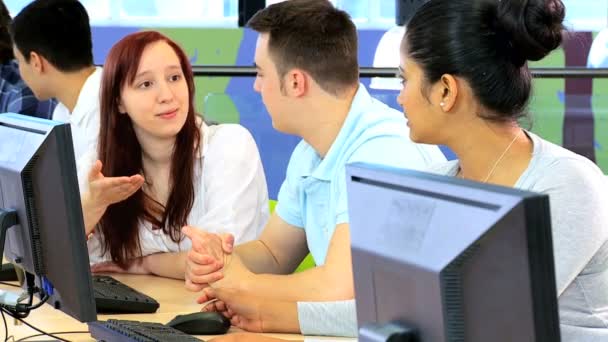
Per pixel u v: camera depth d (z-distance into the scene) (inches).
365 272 59.3
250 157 132.2
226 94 197.8
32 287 92.0
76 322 101.8
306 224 115.2
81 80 157.5
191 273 104.4
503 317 49.4
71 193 80.7
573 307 80.7
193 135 127.0
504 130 81.0
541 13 76.9
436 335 52.9
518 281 48.2
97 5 243.6
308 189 111.7
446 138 81.8
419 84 80.3
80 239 81.6
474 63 77.9
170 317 104.1
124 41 124.7
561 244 77.5
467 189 51.2
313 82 106.2
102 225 126.6
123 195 118.0
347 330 95.7
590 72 221.3
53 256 85.0
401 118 109.6
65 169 80.4
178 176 126.1
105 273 128.3
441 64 78.7
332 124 107.8
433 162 106.7
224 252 104.4
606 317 80.4
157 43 124.1
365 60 247.8
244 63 245.1
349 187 61.3
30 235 87.4
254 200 131.7
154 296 114.5
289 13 106.7
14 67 184.4
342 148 106.8
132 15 245.3
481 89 78.4
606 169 215.8
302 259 122.2
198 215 128.8
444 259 51.5
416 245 53.9
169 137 125.3
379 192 58.3
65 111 163.0
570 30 80.7
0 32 181.9
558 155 80.4
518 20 76.9
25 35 154.8
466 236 50.5
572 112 216.8
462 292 51.6
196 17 247.4
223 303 103.4
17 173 86.3
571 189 78.2
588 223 77.8
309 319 96.5
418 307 54.1
